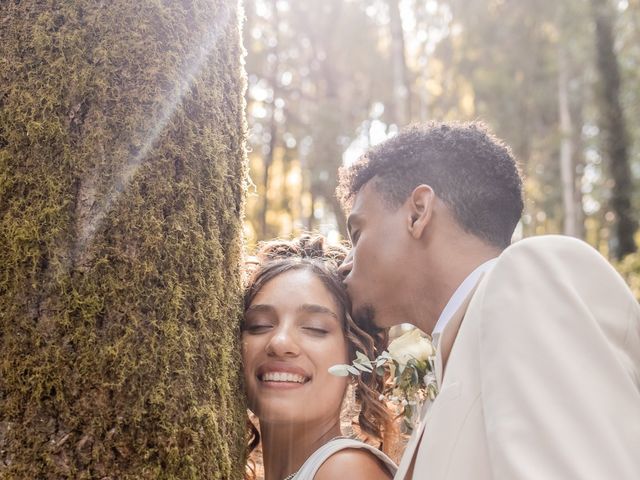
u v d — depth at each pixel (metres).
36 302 1.29
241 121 1.65
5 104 1.34
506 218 1.58
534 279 1.19
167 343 1.34
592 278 1.19
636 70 14.99
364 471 1.67
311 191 16.50
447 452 1.25
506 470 1.03
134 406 1.29
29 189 1.32
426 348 1.65
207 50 1.49
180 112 1.41
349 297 1.77
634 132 14.99
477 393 1.25
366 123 17.03
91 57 1.36
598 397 1.05
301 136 16.56
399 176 1.64
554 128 17.47
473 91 16.44
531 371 1.09
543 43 16.09
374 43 16.77
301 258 1.99
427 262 1.58
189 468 1.31
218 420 1.41
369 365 1.71
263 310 1.85
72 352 1.29
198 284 1.41
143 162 1.37
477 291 1.33
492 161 1.57
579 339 1.11
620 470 0.99
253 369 1.83
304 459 1.87
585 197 19.55
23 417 1.27
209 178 1.47
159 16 1.40
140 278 1.34
